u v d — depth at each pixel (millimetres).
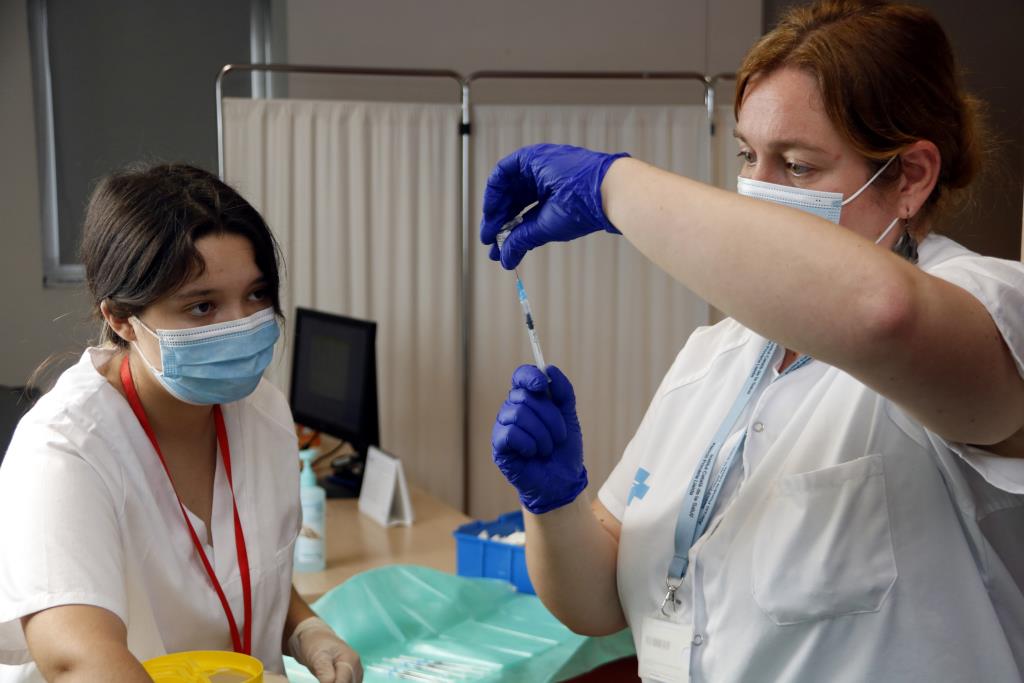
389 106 3727
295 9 4129
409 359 3865
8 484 1180
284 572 1440
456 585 2035
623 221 859
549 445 1136
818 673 993
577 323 3871
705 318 3873
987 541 968
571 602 1235
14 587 1086
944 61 961
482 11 4262
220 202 1284
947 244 1011
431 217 3801
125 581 1243
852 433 1010
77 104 4156
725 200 786
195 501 1379
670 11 4336
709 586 1085
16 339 4211
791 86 962
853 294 706
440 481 3955
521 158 1006
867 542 973
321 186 3730
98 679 1002
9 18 4051
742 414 1147
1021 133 3383
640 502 1216
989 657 952
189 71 4246
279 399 1520
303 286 3754
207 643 1354
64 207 4207
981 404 761
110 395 1287
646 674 1139
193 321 1275
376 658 1781
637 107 3732
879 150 938
